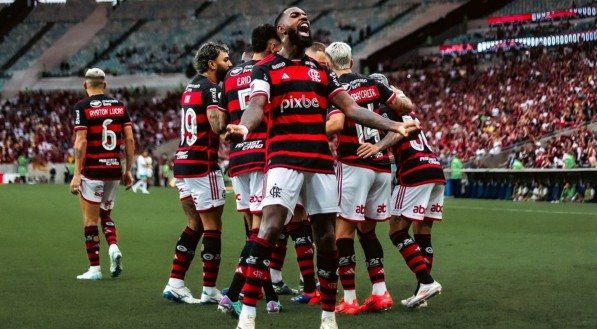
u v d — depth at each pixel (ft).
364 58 216.95
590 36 168.66
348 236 29.19
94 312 28.91
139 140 206.90
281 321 27.30
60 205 96.58
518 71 168.66
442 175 31.27
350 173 28.94
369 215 29.86
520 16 194.70
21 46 262.88
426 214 31.89
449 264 42.91
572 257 45.91
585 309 29.04
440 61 199.11
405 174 30.86
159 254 48.98
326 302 23.81
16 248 52.29
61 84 244.63
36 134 209.15
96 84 38.40
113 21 269.64
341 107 23.63
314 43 31.04
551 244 53.42
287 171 22.95
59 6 275.80
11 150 203.31
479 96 167.12
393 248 51.06
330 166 23.57
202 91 31.40
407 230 30.71
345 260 29.07
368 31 230.89
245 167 29.04
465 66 189.26
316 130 23.35
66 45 261.85
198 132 31.42
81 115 37.65
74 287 35.27
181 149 31.76
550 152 118.83
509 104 155.84
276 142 23.22
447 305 30.30
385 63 211.61
